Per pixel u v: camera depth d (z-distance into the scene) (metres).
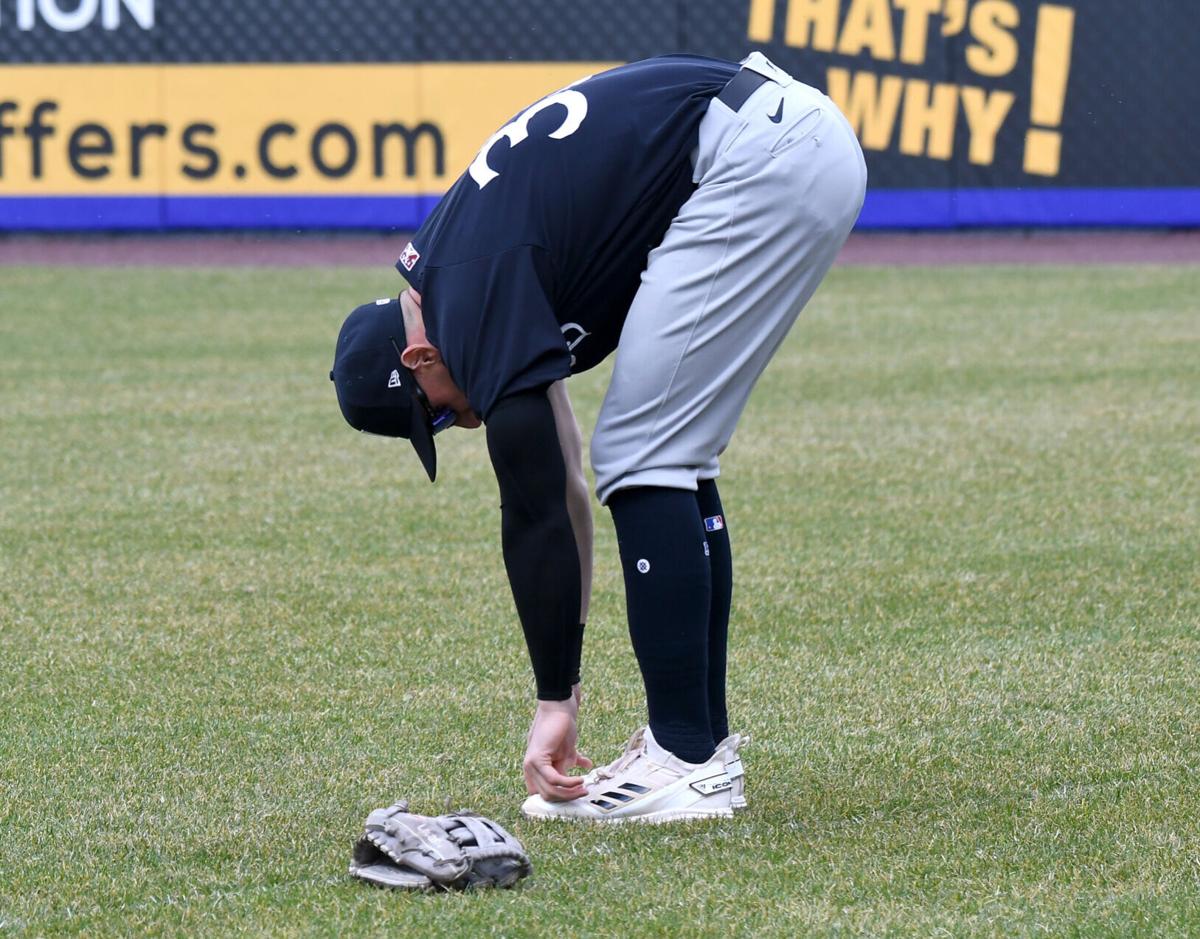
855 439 22.95
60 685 12.56
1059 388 26.89
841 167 9.38
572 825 9.60
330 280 41.69
